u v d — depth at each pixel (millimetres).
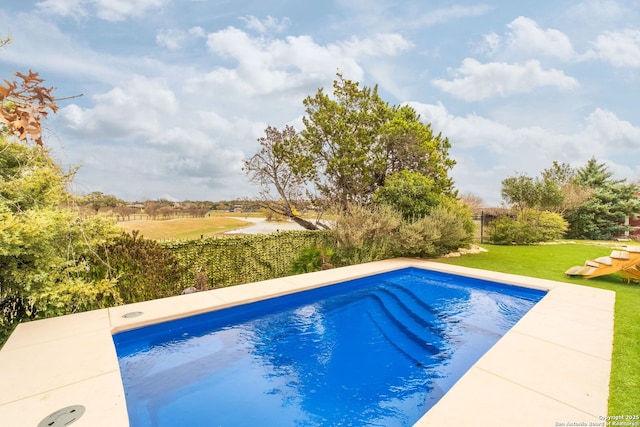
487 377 3674
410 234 11711
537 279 8648
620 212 23094
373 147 16969
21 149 6043
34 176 5824
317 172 16953
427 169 17156
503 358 4125
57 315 6012
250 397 4281
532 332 4957
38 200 5887
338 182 16797
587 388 3449
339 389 4484
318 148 16812
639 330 5023
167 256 7898
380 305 7879
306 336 6207
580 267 9109
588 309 6039
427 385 4574
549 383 3549
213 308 6449
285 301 7605
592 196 24406
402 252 12570
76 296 5977
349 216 12227
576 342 4598
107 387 3484
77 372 3799
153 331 5727
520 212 19766
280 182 17250
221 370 4945
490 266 10992
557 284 8062
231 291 7543
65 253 5984
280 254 10906
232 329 6488
